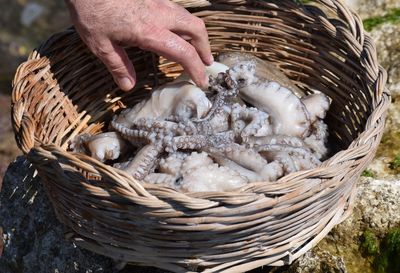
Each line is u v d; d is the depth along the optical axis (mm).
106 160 1259
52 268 1247
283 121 1241
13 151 1851
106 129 1334
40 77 1245
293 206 1081
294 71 1337
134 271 1203
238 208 1053
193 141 1197
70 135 1288
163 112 1254
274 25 1322
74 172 1066
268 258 1139
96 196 1071
